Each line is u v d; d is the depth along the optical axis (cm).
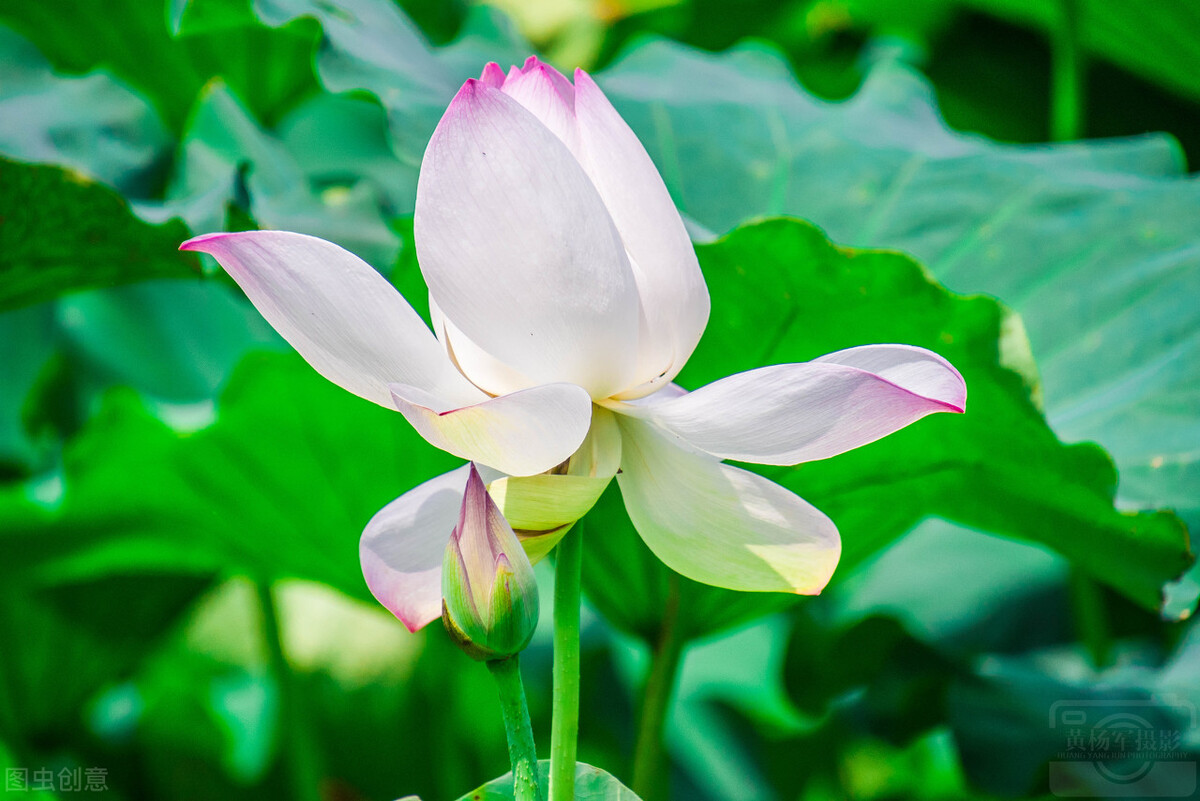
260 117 233
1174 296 152
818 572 123
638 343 121
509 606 119
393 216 179
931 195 179
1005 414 137
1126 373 149
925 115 221
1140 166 196
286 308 120
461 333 121
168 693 233
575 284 119
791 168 187
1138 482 142
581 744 218
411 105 160
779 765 220
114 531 170
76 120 191
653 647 150
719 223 179
